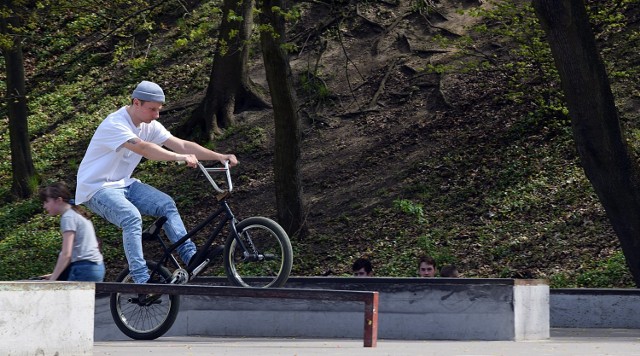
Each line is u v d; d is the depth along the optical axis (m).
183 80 74.62
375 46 72.25
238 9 67.62
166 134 23.00
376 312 20.44
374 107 65.94
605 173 38.16
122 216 21.86
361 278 25.80
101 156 22.16
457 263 48.28
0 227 61.56
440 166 57.53
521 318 24.30
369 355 17.45
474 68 60.56
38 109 75.06
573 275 45.00
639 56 61.69
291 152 53.59
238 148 64.69
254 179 61.38
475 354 17.88
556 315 34.81
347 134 64.00
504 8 56.91
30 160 65.00
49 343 16.78
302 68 71.94
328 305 26.59
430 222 52.72
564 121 56.47
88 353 17.53
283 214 53.78
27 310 16.44
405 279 25.11
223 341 24.44
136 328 24.47
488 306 24.22
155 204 22.41
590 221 49.31
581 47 37.06
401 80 67.88
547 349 19.80
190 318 28.03
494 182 54.72
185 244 22.44
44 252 57.00
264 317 27.19
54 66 79.81
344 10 76.12
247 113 67.81
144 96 22.22
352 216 55.16
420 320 24.83
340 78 70.06
